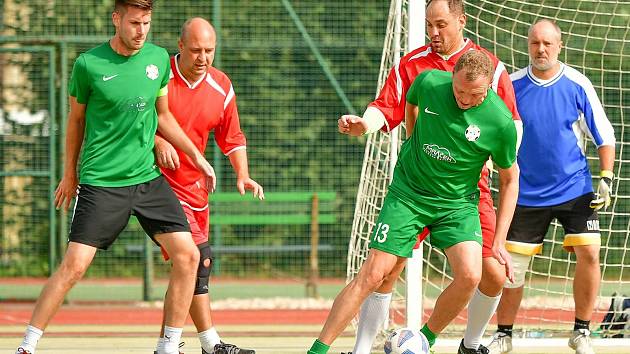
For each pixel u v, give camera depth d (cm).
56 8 4478
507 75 2288
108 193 2102
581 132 2602
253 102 4681
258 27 4666
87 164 2116
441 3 2248
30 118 4400
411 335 2170
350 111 4712
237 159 2395
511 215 2111
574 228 2566
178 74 2309
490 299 2366
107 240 2112
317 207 4497
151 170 2155
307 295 4484
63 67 4116
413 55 2305
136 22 2055
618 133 4459
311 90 4709
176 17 4559
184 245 2156
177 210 2172
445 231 2130
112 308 4162
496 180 3812
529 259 2605
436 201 2125
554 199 2567
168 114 2227
